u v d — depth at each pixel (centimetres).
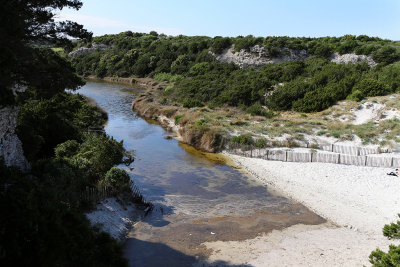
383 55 5434
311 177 2394
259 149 2912
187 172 2545
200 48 8269
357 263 1343
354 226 1705
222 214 1861
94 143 2169
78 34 1419
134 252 1452
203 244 1530
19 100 1483
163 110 4559
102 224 1514
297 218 1820
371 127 3234
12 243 795
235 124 3625
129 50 9775
